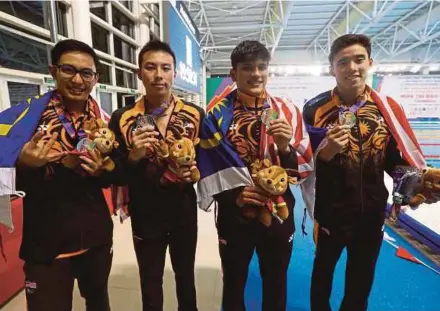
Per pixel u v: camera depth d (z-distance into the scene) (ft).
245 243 4.32
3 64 7.18
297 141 4.30
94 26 12.24
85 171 3.76
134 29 16.17
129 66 15.51
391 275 7.13
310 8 25.35
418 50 40.98
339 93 4.43
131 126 4.28
